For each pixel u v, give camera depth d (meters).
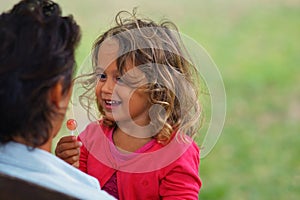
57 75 1.41
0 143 1.44
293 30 9.51
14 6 1.51
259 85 7.77
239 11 10.20
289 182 5.74
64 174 1.49
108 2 9.88
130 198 1.92
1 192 1.38
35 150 1.46
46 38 1.42
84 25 8.93
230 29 9.56
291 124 6.86
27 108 1.39
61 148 1.87
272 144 6.44
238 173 5.89
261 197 5.52
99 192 1.51
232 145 6.38
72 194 1.44
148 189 1.91
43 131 1.42
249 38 9.27
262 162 6.09
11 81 1.38
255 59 8.57
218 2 10.46
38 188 1.39
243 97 7.47
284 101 7.37
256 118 6.98
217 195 5.52
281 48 8.91
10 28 1.41
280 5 10.45
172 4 10.20
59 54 1.42
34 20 1.42
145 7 9.95
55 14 1.47
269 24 9.73
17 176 1.42
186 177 1.89
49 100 1.42
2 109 1.39
